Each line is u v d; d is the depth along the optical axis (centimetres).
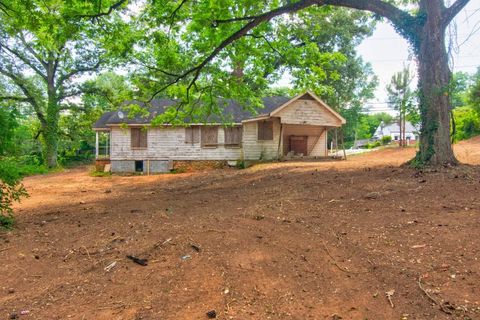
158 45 1140
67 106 3058
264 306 284
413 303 275
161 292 309
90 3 955
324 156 2012
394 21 898
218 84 1316
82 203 863
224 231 456
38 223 604
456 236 384
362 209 530
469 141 2472
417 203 529
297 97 1886
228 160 2139
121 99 1433
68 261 396
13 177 608
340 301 287
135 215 620
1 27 1731
